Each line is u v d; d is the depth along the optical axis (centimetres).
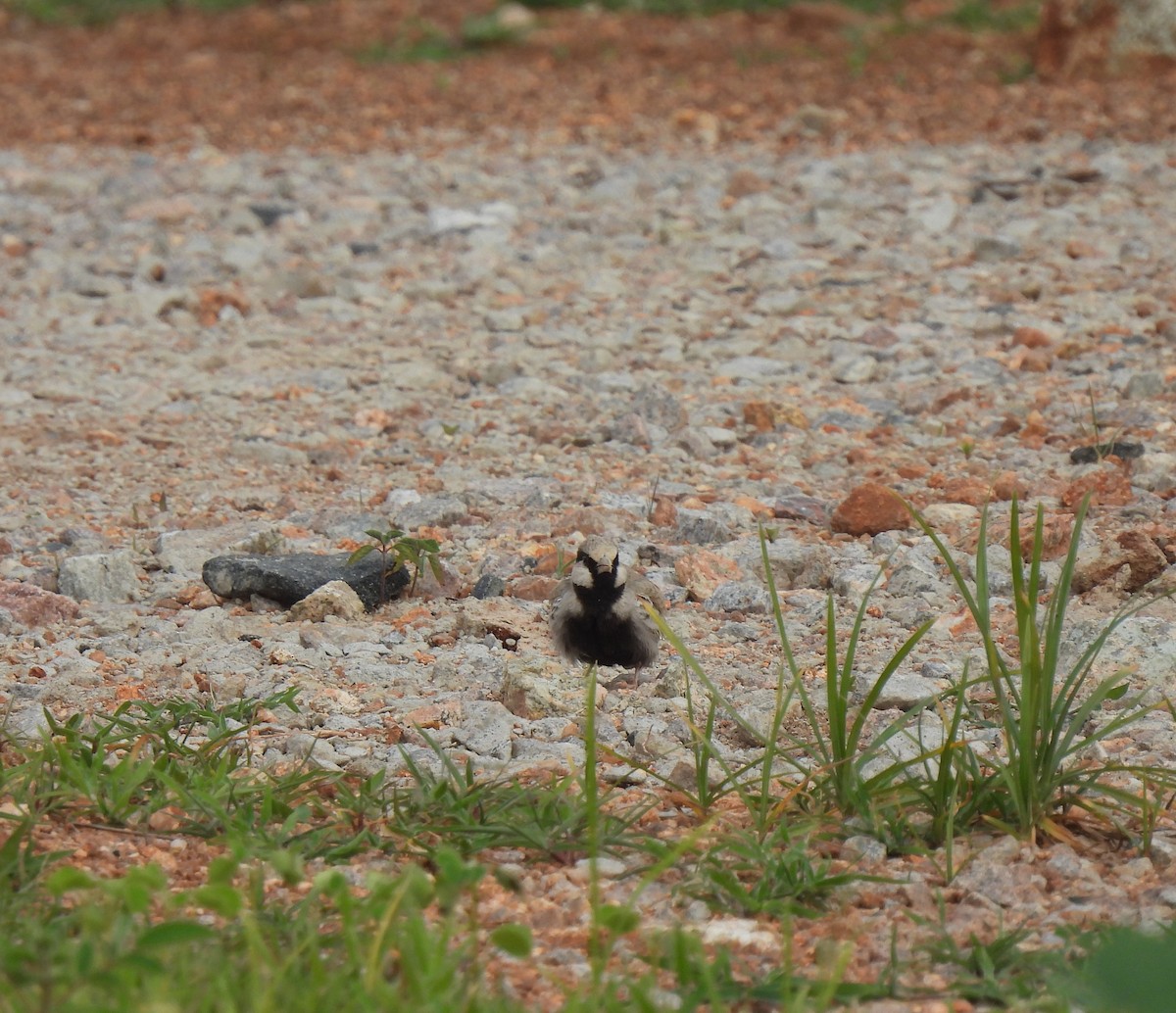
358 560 1205
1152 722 924
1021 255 2189
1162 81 3106
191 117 3294
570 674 1024
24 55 3984
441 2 4266
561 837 752
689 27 3962
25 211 2547
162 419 1694
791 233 2325
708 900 704
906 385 1744
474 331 1989
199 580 1253
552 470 1526
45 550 1326
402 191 2647
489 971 633
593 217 2431
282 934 635
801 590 1209
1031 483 1412
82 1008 513
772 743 776
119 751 866
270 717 952
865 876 702
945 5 3944
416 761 874
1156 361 1748
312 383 1806
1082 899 701
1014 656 1034
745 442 1608
